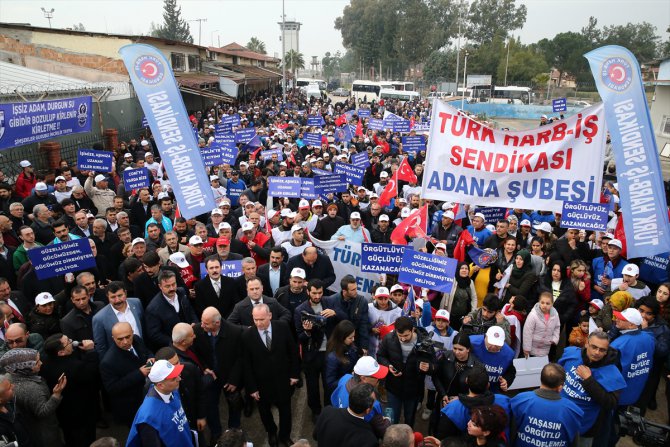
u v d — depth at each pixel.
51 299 6.23
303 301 6.91
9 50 25.94
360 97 71.00
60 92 18.25
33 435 5.11
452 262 6.59
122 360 5.53
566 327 8.39
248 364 5.93
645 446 5.64
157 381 4.40
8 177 14.90
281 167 14.98
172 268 7.31
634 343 5.53
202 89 32.44
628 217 7.57
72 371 5.43
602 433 5.23
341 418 4.41
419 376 5.86
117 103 23.75
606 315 6.73
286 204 11.60
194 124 27.12
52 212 9.80
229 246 8.04
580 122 7.68
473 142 8.09
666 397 7.31
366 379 4.75
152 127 8.25
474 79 70.62
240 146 19.97
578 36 98.94
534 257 8.10
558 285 7.85
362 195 12.87
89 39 27.48
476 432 4.14
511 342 6.80
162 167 15.57
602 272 8.34
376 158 16.67
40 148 16.50
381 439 4.62
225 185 14.30
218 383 6.12
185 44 35.56
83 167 13.16
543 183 7.97
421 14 105.56
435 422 6.00
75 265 6.85
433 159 8.27
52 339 5.39
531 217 10.98
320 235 10.22
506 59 88.88
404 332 5.63
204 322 5.85
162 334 6.34
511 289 7.81
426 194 8.39
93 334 6.02
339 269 8.52
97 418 6.38
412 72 136.12
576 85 90.69
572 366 5.24
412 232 9.23
